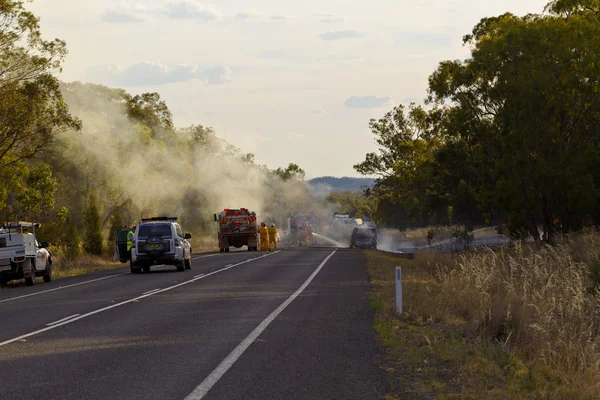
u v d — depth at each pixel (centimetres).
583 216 3856
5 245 2622
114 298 1948
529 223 3953
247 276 2606
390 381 870
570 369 920
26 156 4162
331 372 922
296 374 910
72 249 3988
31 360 1039
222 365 969
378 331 1251
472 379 879
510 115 3819
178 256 3014
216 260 3844
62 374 930
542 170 3628
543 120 3734
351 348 1099
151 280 2591
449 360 988
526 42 3838
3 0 3712
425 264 3027
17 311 1728
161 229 3039
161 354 1066
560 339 1021
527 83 3762
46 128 4069
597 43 3706
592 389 822
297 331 1274
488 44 4050
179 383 863
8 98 3806
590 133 3859
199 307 1670
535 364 969
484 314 1305
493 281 1736
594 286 1562
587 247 2430
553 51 3788
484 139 4181
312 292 1984
